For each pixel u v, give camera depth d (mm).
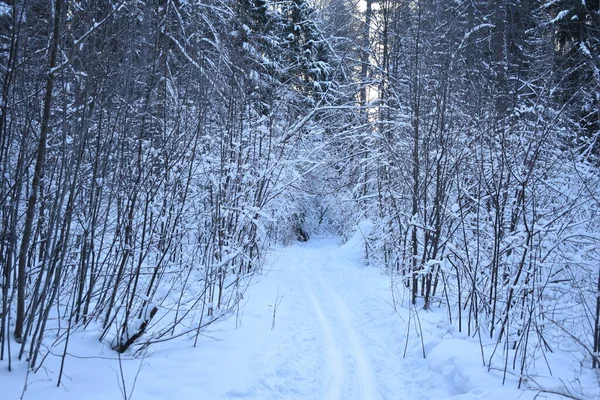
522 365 4000
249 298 7766
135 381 3639
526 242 4648
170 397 3750
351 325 6855
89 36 3990
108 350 4508
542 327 4195
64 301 5469
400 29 10242
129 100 4723
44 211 4742
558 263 4656
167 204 5395
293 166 8625
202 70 5875
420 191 7625
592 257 4586
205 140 6586
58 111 4406
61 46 3967
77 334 4617
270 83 9148
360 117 11758
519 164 5719
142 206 5266
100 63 4051
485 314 5703
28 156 3967
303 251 17766
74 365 3939
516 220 5508
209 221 6465
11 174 4176
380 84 11523
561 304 4867
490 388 3912
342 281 10500
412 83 8273
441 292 7512
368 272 11109
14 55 3709
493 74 7812
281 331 6258
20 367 3627
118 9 4098
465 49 8180
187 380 4156
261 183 7789
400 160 8133
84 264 4617
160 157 5133
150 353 4727
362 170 12148
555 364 4488
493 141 6027
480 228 6047
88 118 3992
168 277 6195
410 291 7797
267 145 8094
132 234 5020
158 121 5266
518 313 4793
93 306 5547
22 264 3787
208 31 8938
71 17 4066
